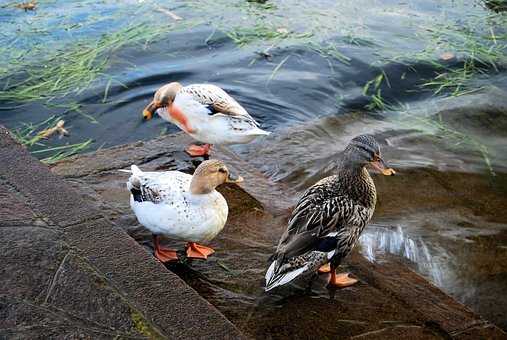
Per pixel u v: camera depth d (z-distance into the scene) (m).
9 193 1.73
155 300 1.45
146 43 3.23
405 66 3.16
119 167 2.16
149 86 2.95
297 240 1.64
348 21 3.54
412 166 2.54
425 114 2.89
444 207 2.32
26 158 1.87
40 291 1.45
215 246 1.84
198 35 3.32
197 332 1.38
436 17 3.64
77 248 1.58
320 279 1.74
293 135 2.68
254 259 1.80
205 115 2.21
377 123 2.82
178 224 1.73
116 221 1.92
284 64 3.15
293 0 3.76
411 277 1.77
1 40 3.18
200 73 3.05
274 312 1.63
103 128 2.69
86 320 1.40
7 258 1.53
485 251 2.11
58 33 3.28
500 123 2.86
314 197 1.71
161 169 2.18
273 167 2.48
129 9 3.56
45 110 2.76
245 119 2.22
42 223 1.64
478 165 2.58
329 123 2.79
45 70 3.00
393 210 2.29
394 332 1.58
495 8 3.76
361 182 1.72
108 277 1.50
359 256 1.84
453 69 3.18
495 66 3.21
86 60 3.07
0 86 2.88
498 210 2.32
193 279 1.73
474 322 1.62
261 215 1.97
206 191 1.74
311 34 3.39
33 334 1.36
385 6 3.75
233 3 3.69
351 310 1.65
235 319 1.61
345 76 3.09
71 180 2.07
